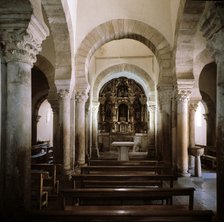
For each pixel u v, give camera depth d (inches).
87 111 648.4
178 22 342.6
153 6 409.1
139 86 1008.2
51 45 470.0
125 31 414.6
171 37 404.2
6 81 174.6
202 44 417.7
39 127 786.8
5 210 170.6
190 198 202.5
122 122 1007.0
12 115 172.2
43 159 589.6
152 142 734.5
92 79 707.4
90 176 266.4
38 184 239.3
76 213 152.9
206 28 170.6
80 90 412.8
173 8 388.5
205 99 645.3
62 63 379.2
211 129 655.1
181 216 152.3
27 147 177.3
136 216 151.6
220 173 166.1
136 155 783.1
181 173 378.3
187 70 368.8
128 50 704.4
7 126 172.9
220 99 167.6
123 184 260.2
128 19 410.3
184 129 377.4
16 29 169.3
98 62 711.1
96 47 432.8
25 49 173.2
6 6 167.3
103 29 410.3
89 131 678.5
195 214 151.9
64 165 372.2
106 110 1021.2
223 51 163.8
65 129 379.2
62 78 378.3
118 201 267.0
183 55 366.0
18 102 172.6
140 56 702.5
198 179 395.2
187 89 372.5
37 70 649.6
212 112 647.8
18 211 170.2
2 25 169.0
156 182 263.1
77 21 410.6
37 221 153.1
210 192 318.7
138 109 1019.3
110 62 708.0
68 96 381.7
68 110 381.4
